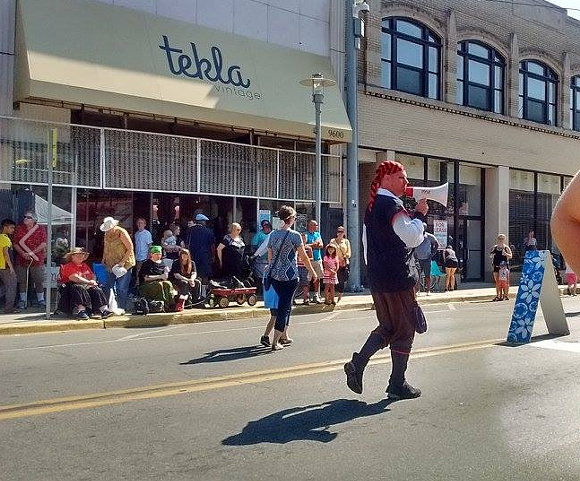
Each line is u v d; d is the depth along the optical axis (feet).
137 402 20.47
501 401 20.92
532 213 87.35
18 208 45.16
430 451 16.22
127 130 49.42
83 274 40.75
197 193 53.06
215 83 52.80
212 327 39.96
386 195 20.26
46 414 19.10
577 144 92.27
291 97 57.31
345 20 64.39
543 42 87.30
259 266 49.16
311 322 42.63
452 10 75.10
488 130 79.46
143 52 49.55
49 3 46.39
